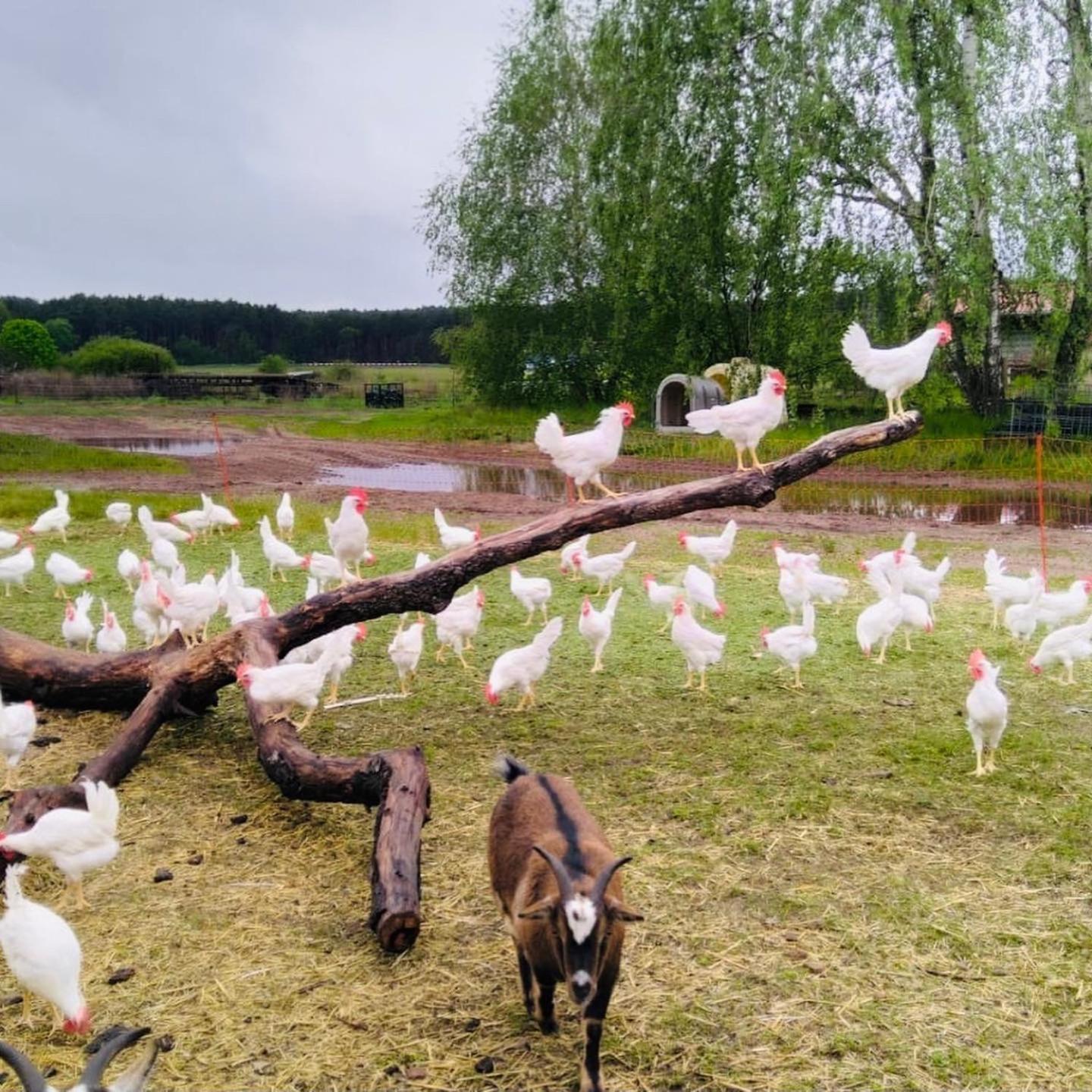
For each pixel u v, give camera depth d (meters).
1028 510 21.45
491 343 43.84
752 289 29.92
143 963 5.79
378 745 9.03
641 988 5.49
